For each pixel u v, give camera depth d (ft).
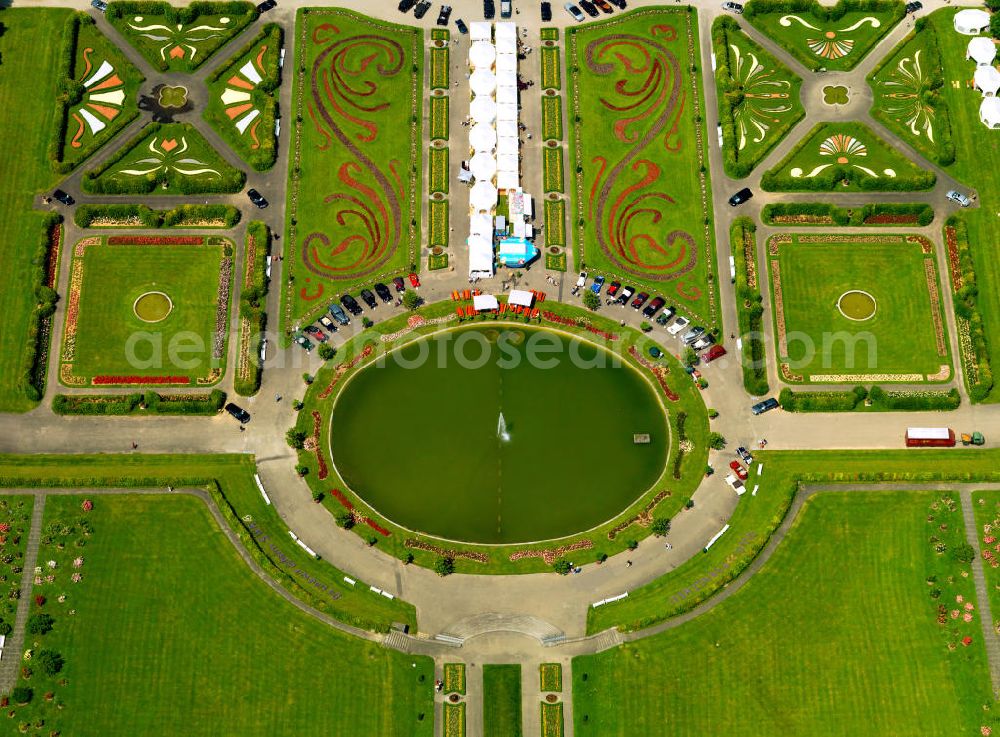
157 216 580.30
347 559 522.47
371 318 571.28
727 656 502.79
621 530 530.27
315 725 489.67
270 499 533.14
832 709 494.59
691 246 588.91
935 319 573.74
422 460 545.44
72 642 498.69
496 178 595.47
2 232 578.25
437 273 581.94
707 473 540.52
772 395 558.15
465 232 591.37
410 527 531.50
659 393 558.56
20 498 525.34
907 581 517.96
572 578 520.42
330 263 581.53
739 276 575.79
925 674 501.15
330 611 506.07
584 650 504.02
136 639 500.33
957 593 515.91
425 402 556.92
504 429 552.41
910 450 546.67
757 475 539.70
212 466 538.06
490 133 601.21
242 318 566.36
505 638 506.48
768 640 505.66
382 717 491.31
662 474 542.98
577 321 571.28
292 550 522.47
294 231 587.68
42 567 511.40
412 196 598.34
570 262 586.04
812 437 549.13
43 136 601.21
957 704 496.23
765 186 598.75
